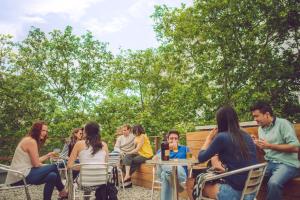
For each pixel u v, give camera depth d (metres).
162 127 12.52
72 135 7.55
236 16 8.81
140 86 15.50
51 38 16.17
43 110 14.95
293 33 9.14
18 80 14.52
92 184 4.49
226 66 9.11
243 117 8.62
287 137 4.03
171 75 14.88
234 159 3.14
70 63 16.38
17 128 14.24
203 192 3.41
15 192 8.03
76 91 16.31
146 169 7.82
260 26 8.98
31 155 4.79
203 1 9.10
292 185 3.99
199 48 9.39
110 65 16.44
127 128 8.22
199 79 9.67
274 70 8.74
